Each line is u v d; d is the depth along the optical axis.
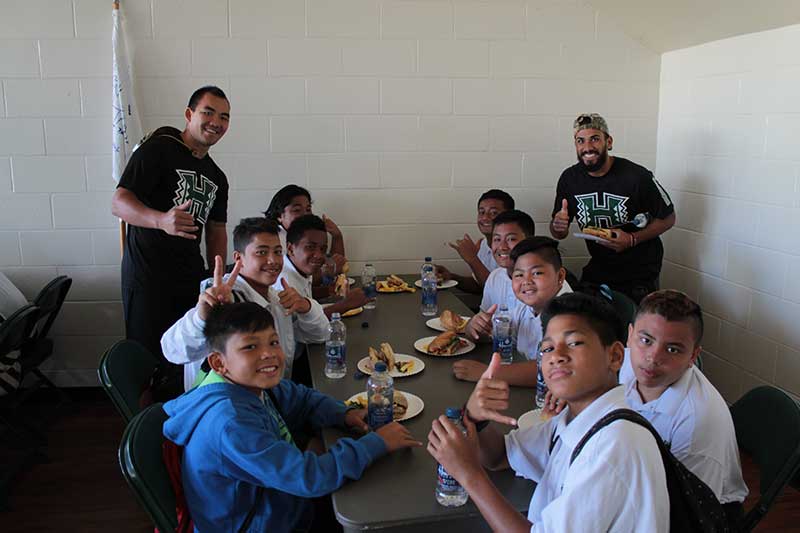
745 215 3.29
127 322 3.11
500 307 2.58
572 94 3.93
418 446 1.71
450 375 2.23
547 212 4.03
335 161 3.83
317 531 2.02
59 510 2.78
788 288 3.03
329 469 1.55
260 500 1.69
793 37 2.95
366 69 3.76
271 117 3.74
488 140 3.91
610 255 3.50
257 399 1.74
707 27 3.36
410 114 3.83
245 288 2.31
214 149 3.73
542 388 1.96
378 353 2.29
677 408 1.64
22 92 3.57
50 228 3.71
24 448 3.30
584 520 1.18
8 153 3.61
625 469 1.18
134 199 2.87
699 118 3.62
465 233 3.99
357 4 3.70
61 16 3.52
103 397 3.90
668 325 1.62
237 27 3.63
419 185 3.91
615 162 3.48
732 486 1.64
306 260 2.90
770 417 1.76
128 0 3.54
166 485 1.65
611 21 3.87
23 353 3.28
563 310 1.35
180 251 3.06
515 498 1.50
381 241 3.94
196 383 1.93
